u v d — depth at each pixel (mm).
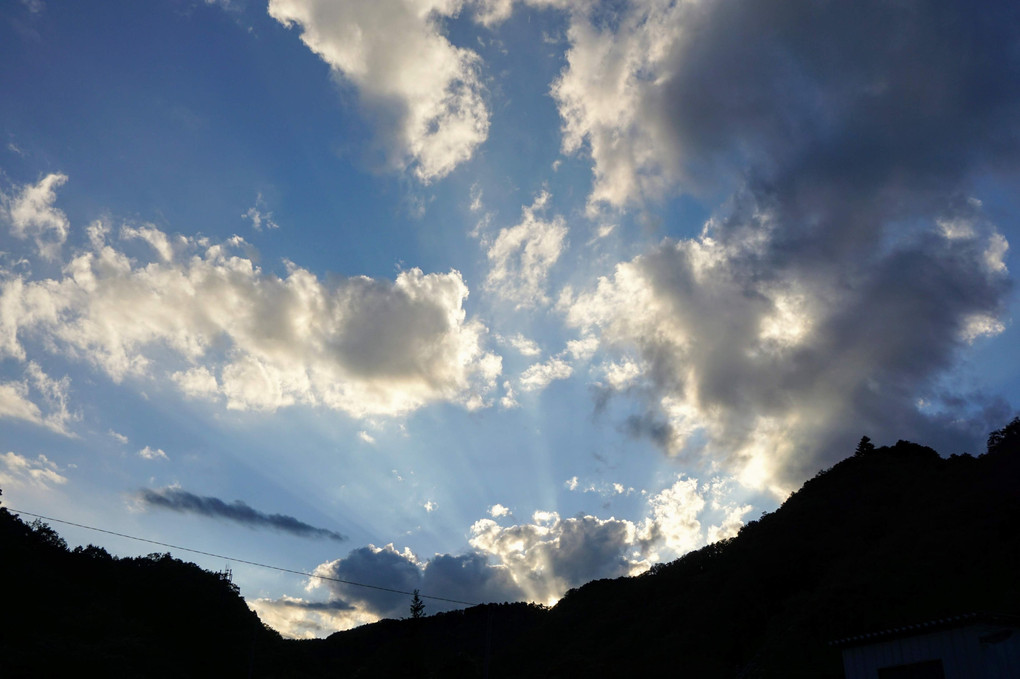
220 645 94938
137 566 105250
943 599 34969
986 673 16594
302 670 97938
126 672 66062
